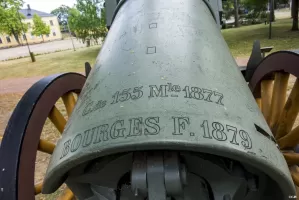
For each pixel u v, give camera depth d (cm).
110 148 62
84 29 1387
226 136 64
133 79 80
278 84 170
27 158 127
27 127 132
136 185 70
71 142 70
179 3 121
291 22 1443
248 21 1777
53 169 69
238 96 79
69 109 175
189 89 74
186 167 75
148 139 62
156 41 94
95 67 100
